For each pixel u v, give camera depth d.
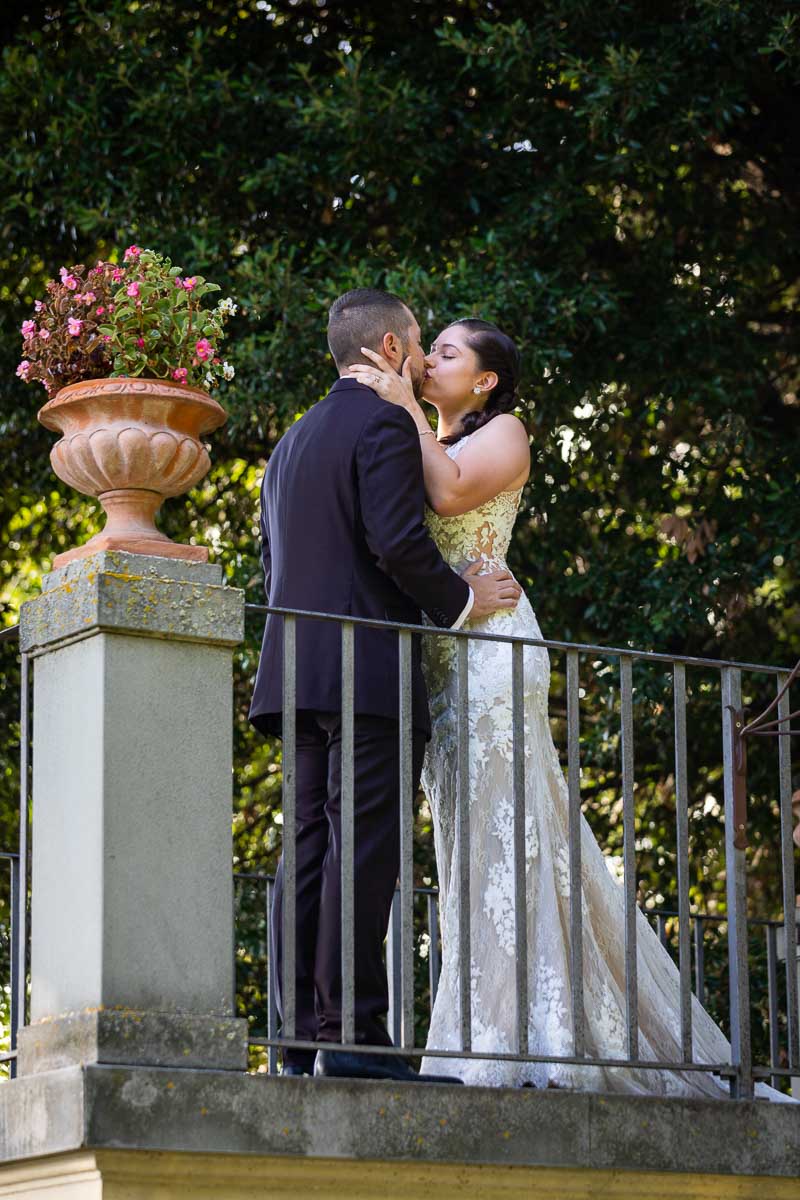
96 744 4.20
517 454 5.34
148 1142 3.92
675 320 11.34
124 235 11.59
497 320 10.74
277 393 10.94
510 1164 4.42
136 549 4.40
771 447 11.53
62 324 4.68
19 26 13.09
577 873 4.88
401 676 4.65
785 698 5.46
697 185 11.99
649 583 11.20
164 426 4.52
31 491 12.89
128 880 4.14
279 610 4.51
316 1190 4.21
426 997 11.26
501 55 11.02
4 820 12.72
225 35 12.44
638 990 5.39
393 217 12.03
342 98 11.10
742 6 10.84
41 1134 3.99
